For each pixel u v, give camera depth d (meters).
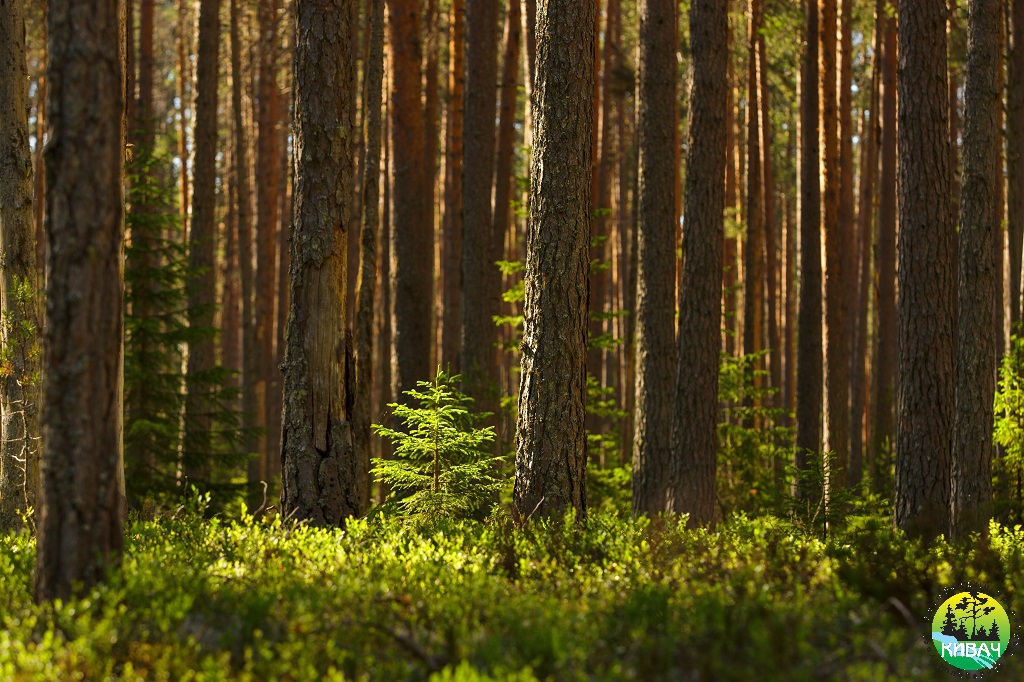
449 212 23.86
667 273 15.52
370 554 8.34
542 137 10.46
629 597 6.70
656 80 15.62
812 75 20.88
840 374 20.72
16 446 10.80
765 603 6.25
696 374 14.34
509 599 6.68
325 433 10.61
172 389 17.48
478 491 11.79
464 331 18.23
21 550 8.30
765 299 32.69
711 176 14.52
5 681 5.05
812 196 20.72
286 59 28.86
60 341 6.17
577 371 10.29
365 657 5.45
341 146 10.80
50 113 6.16
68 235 6.12
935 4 12.26
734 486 19.00
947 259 12.23
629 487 19.36
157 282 17.77
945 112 12.30
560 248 10.30
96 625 5.71
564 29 10.43
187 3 33.06
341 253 10.81
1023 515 14.20
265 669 5.22
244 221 26.41
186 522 9.54
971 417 12.91
